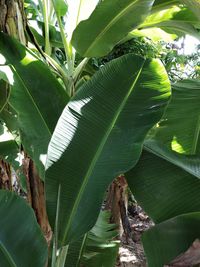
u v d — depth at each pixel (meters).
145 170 1.84
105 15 1.92
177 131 2.18
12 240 1.48
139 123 1.54
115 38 2.07
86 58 2.32
